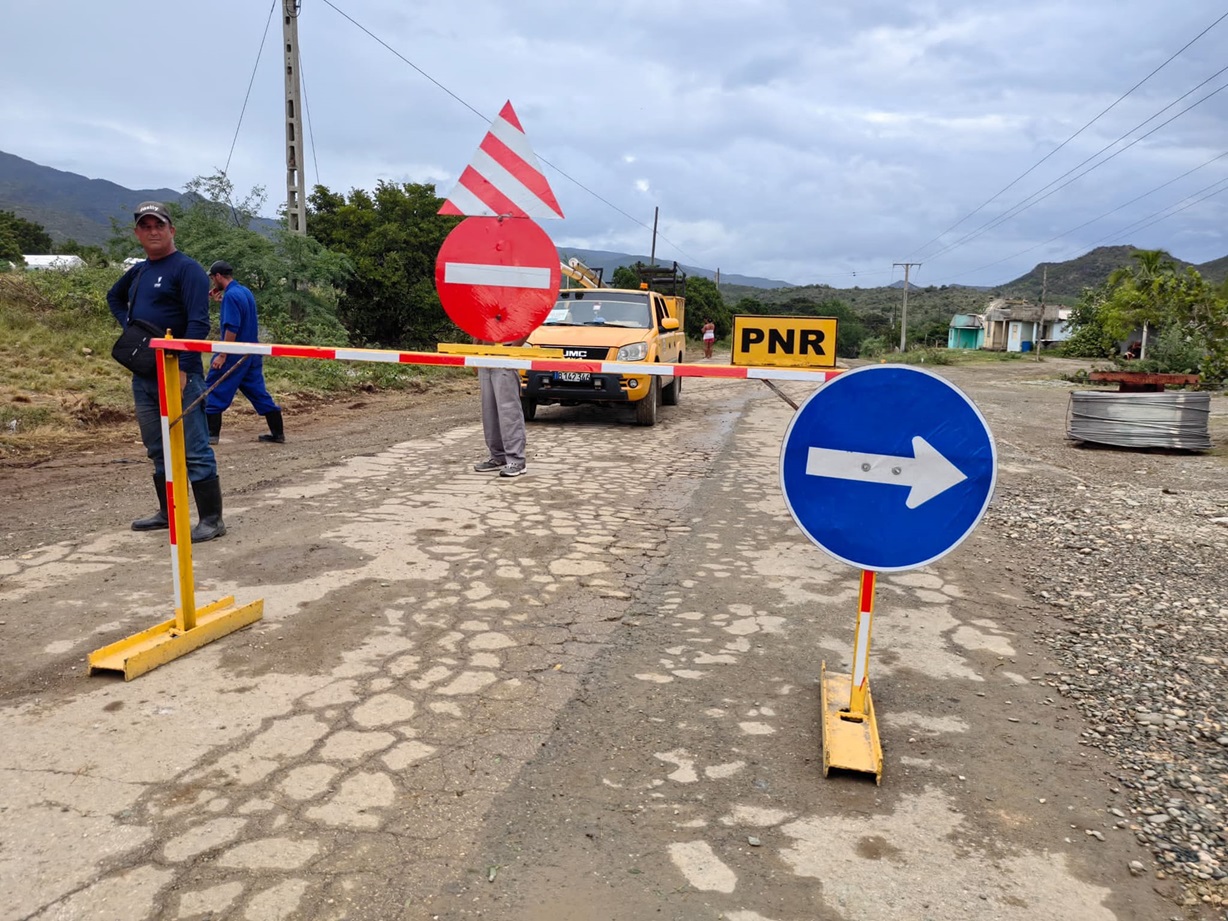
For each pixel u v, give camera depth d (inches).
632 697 134.0
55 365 443.2
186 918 83.0
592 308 476.1
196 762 110.9
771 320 118.2
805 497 116.6
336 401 530.9
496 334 155.3
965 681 143.3
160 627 146.7
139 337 198.5
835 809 104.8
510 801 104.3
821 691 134.1
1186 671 147.6
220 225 653.9
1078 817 104.0
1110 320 1240.8
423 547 211.0
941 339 3437.5
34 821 97.7
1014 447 438.3
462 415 482.3
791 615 173.2
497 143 152.8
